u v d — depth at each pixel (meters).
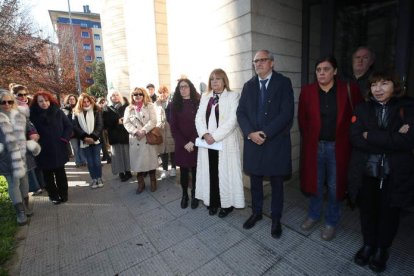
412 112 1.77
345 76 3.61
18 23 9.85
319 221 2.79
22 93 3.75
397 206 1.85
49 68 11.06
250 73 3.36
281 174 2.45
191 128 3.12
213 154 2.90
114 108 4.39
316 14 3.91
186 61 4.63
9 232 2.91
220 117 2.77
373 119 1.91
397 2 3.07
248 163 2.59
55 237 2.83
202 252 2.42
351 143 2.07
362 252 2.13
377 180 1.97
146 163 3.76
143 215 3.22
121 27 7.07
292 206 3.17
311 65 4.00
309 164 2.42
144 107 3.81
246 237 2.60
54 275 2.24
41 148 3.44
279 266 2.17
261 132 2.37
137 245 2.60
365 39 3.41
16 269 2.33
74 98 5.33
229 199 2.92
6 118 2.93
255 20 3.28
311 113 2.33
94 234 2.85
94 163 4.23
